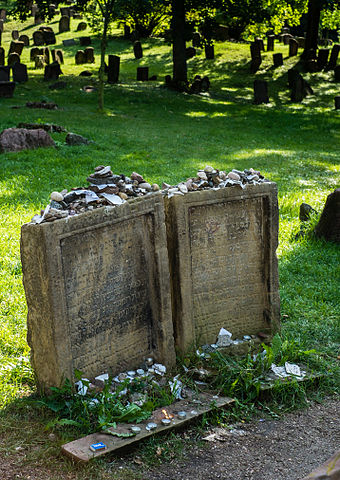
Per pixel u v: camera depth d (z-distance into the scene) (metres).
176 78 28.36
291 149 17.52
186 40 29.23
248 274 5.84
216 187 5.50
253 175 5.80
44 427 4.29
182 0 27.52
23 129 14.40
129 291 5.07
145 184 5.14
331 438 4.49
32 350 4.63
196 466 4.06
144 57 35.62
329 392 5.20
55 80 27.62
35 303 4.49
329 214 9.24
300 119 22.91
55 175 12.20
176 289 5.34
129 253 5.02
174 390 4.80
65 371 4.52
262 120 22.36
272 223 5.82
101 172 4.90
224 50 37.59
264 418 4.75
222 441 4.38
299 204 11.10
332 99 28.25
